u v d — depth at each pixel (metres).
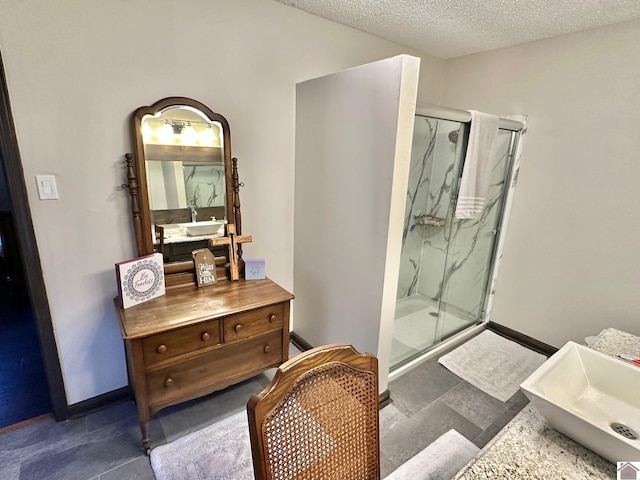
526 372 2.32
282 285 2.47
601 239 2.19
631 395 1.05
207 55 1.78
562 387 1.05
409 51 2.67
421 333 2.58
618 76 2.01
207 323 1.59
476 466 0.82
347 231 1.94
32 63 1.39
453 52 2.72
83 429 1.72
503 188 2.64
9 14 1.31
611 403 1.06
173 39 1.67
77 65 1.47
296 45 2.07
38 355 2.29
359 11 2.02
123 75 1.58
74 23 1.43
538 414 1.00
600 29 2.04
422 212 2.35
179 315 1.57
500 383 2.20
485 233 2.73
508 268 2.72
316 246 2.21
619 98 2.02
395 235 1.72
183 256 1.89
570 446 0.89
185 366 1.59
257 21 1.89
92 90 1.53
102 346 1.81
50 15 1.38
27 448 1.59
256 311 1.74
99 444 1.63
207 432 1.73
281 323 1.86
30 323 2.71
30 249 1.52
